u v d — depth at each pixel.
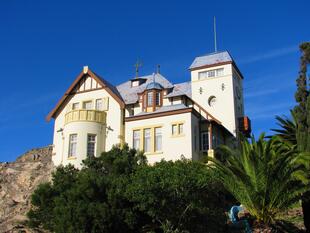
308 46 25.64
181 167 21.33
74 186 23.02
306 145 24.28
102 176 23.61
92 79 40.19
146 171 21.41
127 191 20.91
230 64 41.16
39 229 27.06
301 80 25.67
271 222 21.77
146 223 21.91
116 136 37.19
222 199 24.83
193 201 20.36
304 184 20.98
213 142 35.34
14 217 30.84
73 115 37.25
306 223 21.89
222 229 21.97
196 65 42.66
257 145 22.69
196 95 41.34
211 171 21.91
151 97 38.03
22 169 40.03
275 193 21.44
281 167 21.30
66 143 36.69
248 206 22.20
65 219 20.83
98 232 20.59
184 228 20.89
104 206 20.91
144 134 34.97
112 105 38.44
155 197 19.91
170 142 33.66
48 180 36.97
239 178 21.98
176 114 34.28
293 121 29.48
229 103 39.94
